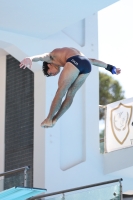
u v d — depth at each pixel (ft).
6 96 104.22
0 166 102.22
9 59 104.99
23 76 102.12
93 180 99.60
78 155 100.17
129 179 104.32
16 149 100.78
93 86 103.09
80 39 103.71
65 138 99.35
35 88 98.99
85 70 63.46
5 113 103.91
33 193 76.74
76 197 76.38
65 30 102.01
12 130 102.17
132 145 94.99
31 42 96.32
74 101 101.50
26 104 100.63
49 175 95.40
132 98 96.63
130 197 106.83
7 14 88.12
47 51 97.60
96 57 103.35
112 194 75.77
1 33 93.50
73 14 89.10
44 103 97.09
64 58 64.18
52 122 62.64
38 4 85.20
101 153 101.40
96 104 102.63
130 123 95.86
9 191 74.90
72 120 100.63
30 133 98.84
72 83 63.72
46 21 90.89
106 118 100.68
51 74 66.18
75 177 98.02
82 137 101.24
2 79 105.40
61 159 98.27
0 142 103.19
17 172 90.27
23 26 92.43
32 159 97.55
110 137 99.50
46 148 95.96
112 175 101.50
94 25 104.47
